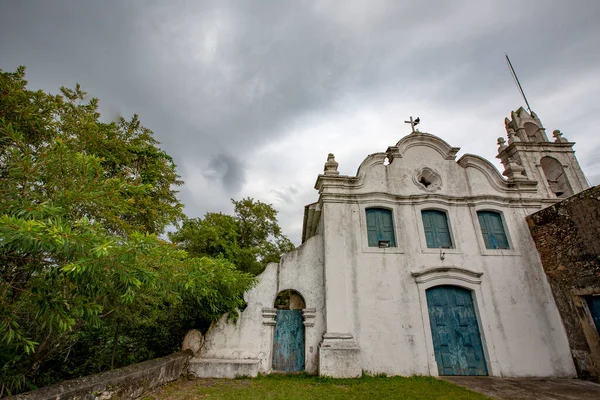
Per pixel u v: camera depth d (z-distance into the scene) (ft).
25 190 15.39
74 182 16.62
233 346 31.40
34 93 21.35
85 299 15.43
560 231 33.35
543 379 29.68
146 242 14.02
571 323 31.86
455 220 36.86
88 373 29.32
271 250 69.26
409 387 25.70
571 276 31.91
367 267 33.63
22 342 16.51
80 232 14.62
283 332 33.12
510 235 36.73
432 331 32.07
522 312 32.94
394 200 37.19
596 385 27.58
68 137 24.20
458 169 39.93
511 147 50.19
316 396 23.32
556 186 49.16
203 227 44.68
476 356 31.32
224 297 30.17
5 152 17.48
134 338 33.99
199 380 28.27
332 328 30.68
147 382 22.76
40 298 14.87
